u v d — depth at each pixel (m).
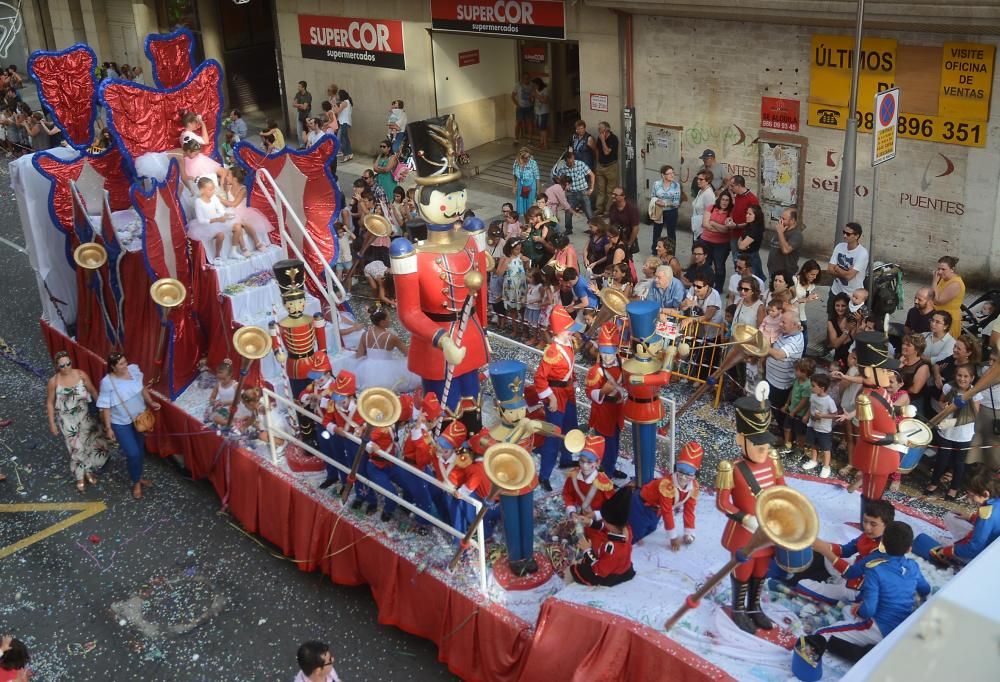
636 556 7.34
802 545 5.49
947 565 7.00
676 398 10.97
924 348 9.04
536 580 7.28
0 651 6.64
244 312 10.23
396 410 7.52
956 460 8.66
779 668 6.12
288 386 9.25
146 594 8.70
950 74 12.44
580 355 11.88
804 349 9.83
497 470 6.77
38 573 9.06
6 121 23.48
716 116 15.21
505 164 19.81
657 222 14.80
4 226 18.80
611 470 8.42
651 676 6.32
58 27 28.88
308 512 8.55
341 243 14.38
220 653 7.96
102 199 11.41
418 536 7.88
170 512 9.88
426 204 7.93
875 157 10.40
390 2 19.62
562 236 12.20
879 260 14.07
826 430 9.09
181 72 11.68
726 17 14.23
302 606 8.43
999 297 11.01
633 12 15.43
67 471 10.70
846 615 6.59
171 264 10.21
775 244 12.14
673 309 11.15
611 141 16.39
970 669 2.50
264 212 11.07
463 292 8.00
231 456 9.38
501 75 20.69
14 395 12.33
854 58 11.01
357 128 21.70
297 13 21.78
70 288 12.28
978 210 12.79
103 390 9.62
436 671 7.59
